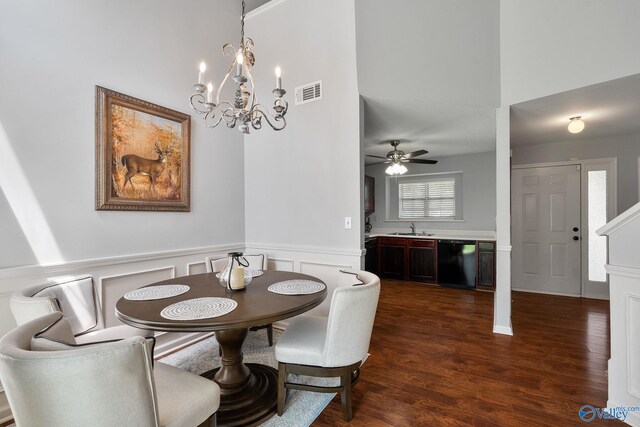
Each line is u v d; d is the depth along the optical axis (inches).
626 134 159.0
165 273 103.3
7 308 68.2
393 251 216.1
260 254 117.6
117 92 88.8
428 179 232.8
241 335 77.4
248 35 133.5
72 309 71.8
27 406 32.8
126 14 92.0
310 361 66.4
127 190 91.7
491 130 151.8
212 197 120.9
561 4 103.1
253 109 76.8
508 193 117.2
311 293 70.6
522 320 133.3
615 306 69.7
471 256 188.5
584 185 170.4
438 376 87.0
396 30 109.3
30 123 72.2
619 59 93.2
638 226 65.8
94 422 33.5
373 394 78.5
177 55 107.3
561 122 137.9
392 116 129.6
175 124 106.1
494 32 115.0
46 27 74.7
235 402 70.3
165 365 56.5
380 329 123.5
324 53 114.0
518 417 69.2
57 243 77.0
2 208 68.4
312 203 117.5
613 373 69.9
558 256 177.3
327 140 113.7
